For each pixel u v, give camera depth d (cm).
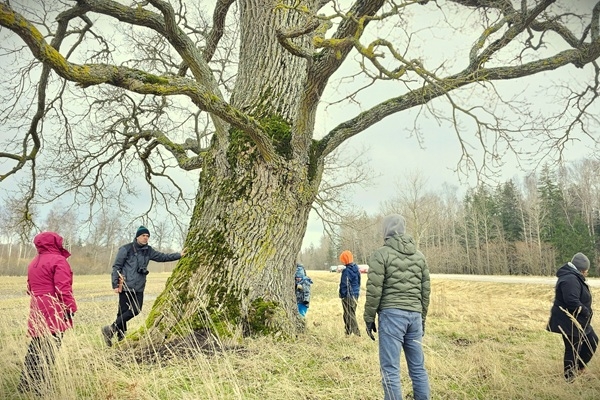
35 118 812
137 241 601
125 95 985
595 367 448
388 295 350
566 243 4238
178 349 477
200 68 609
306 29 489
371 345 580
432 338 648
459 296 1878
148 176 1052
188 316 528
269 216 585
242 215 582
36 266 398
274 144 597
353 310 713
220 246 573
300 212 617
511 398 375
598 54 643
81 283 2806
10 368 409
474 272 5509
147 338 502
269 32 657
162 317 525
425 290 366
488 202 5206
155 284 2736
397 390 328
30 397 349
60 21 632
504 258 4997
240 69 687
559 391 391
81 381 376
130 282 582
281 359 460
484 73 624
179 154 814
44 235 411
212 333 506
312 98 554
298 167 609
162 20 568
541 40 738
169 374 411
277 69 647
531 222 4928
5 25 327
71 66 371
